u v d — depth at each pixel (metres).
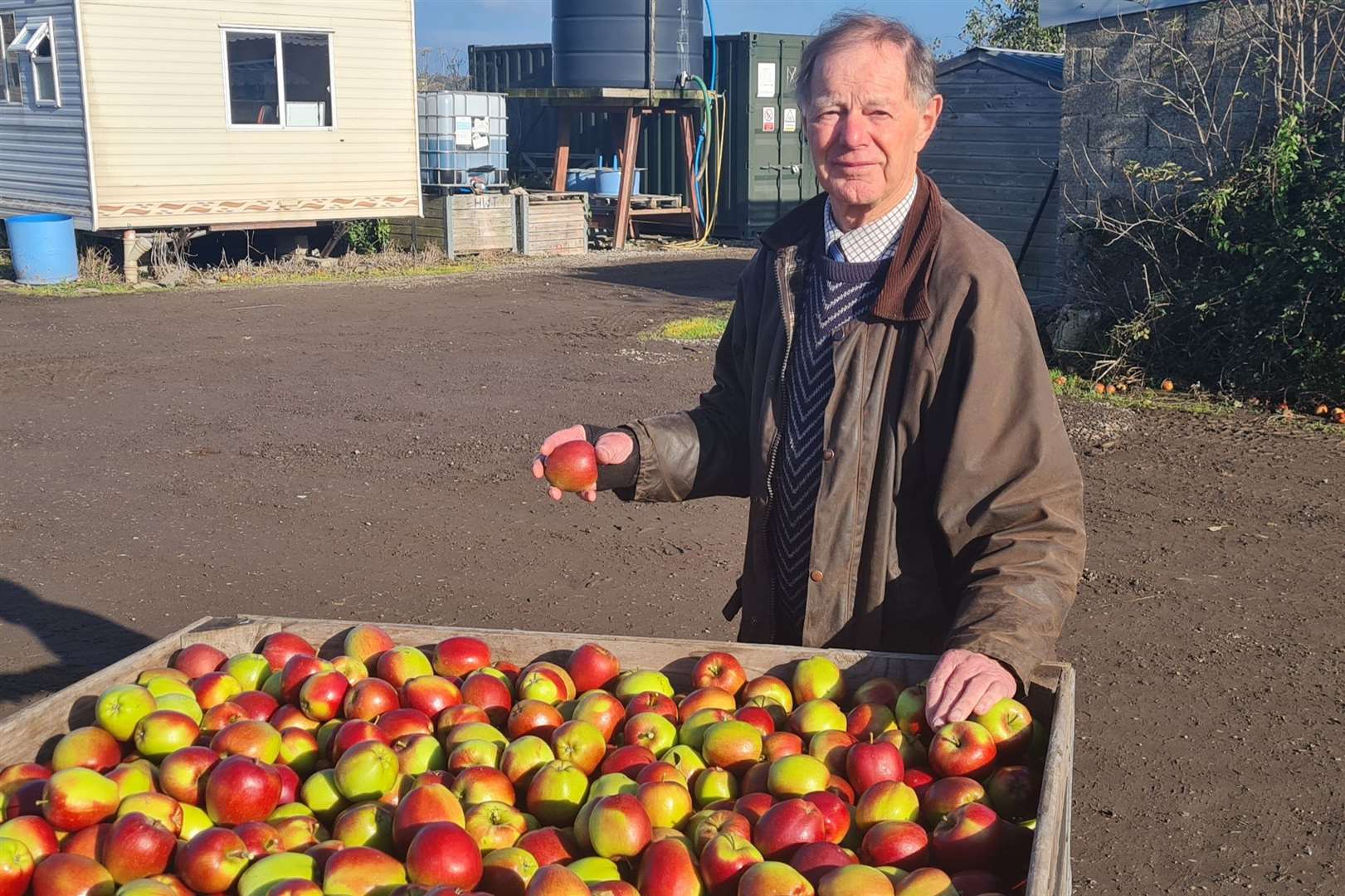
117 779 2.33
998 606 2.53
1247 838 4.24
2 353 12.98
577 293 17.78
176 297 17.31
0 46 19.02
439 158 21.78
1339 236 10.41
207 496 8.17
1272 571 6.76
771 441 3.01
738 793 2.39
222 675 2.76
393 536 7.40
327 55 19.73
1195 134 11.81
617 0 22.25
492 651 2.94
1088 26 12.38
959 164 14.60
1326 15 10.95
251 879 2.03
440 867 2.00
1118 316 12.04
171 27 18.11
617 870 2.10
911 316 2.75
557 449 3.12
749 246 24.19
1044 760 2.45
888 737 2.46
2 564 6.91
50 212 18.94
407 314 15.82
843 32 2.77
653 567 6.93
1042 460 2.67
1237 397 10.76
